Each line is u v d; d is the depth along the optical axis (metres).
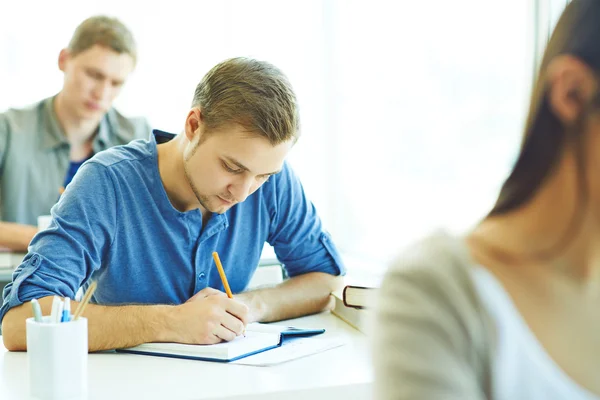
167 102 3.13
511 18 1.84
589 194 0.50
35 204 2.64
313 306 1.65
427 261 0.53
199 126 1.34
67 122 2.62
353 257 3.08
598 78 0.48
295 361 1.21
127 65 2.54
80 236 1.37
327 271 1.75
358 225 3.11
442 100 2.25
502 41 1.89
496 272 0.52
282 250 1.72
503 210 0.54
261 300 1.54
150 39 3.10
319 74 3.37
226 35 3.19
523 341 0.50
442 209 2.21
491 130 1.94
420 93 2.42
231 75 1.30
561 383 0.50
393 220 2.67
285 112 1.29
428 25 2.36
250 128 1.27
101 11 3.04
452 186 2.16
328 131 3.38
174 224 1.46
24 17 2.96
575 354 0.51
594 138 0.49
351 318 1.54
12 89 2.97
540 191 0.52
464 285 0.52
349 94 3.21
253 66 1.32
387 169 2.74
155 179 1.45
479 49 2.01
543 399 0.50
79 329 1.01
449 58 2.20
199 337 1.24
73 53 2.50
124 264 1.46
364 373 1.13
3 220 2.63
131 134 2.77
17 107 2.67
